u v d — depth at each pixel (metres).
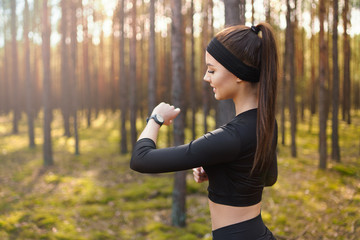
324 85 9.91
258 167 0.92
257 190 0.96
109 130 20.25
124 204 7.68
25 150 13.70
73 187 8.77
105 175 10.18
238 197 0.94
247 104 0.95
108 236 5.90
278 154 12.32
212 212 1.00
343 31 14.19
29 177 9.56
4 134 18.20
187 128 18.45
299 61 17.98
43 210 6.91
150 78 10.44
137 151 0.90
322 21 9.75
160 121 0.96
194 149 0.87
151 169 0.88
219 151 0.88
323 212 6.37
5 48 25.97
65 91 17.69
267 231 1.03
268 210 6.66
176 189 6.45
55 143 15.92
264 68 0.90
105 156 13.05
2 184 8.70
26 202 7.35
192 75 13.58
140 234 6.11
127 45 21.03
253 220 0.97
